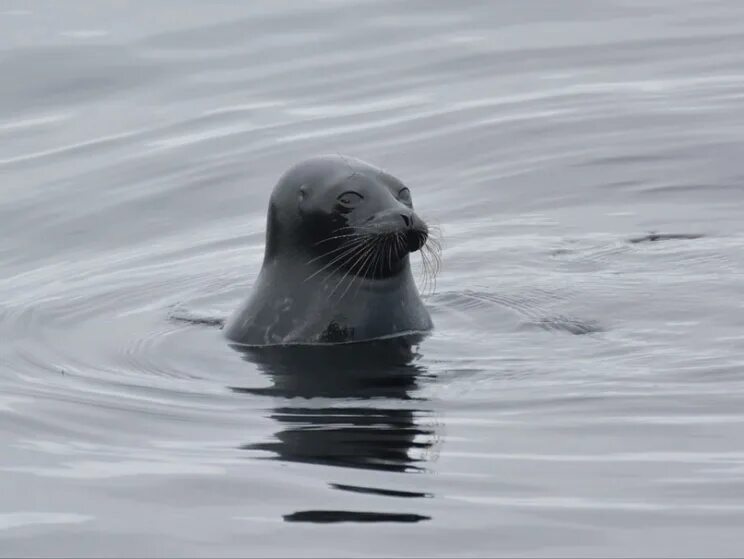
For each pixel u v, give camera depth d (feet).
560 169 191.21
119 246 171.12
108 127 204.85
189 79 220.02
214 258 165.17
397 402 114.93
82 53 227.61
